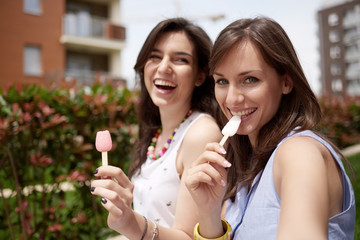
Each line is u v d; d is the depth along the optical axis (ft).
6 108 9.70
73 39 55.83
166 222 6.32
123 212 4.56
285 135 4.28
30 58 53.06
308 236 2.89
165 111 7.15
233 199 5.20
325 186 3.17
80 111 10.80
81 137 11.17
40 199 10.91
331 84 168.86
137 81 8.30
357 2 160.56
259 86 4.34
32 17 53.11
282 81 4.50
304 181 3.17
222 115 6.21
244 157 5.34
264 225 3.79
